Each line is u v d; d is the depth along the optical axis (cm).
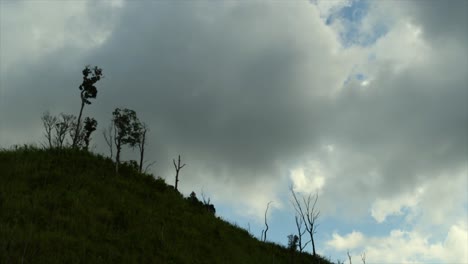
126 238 2347
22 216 2153
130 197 3058
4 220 2066
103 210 2584
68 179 2941
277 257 3459
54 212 2331
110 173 3406
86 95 4284
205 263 2489
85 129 4753
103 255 2022
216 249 2812
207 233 3066
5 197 2366
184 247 2570
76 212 2433
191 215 3294
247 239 3488
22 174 2847
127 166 3703
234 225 3778
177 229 2820
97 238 2202
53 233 2039
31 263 1686
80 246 2006
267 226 3847
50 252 1833
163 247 2425
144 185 3509
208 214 3600
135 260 2091
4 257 1642
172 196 3569
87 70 4275
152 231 2592
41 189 2658
